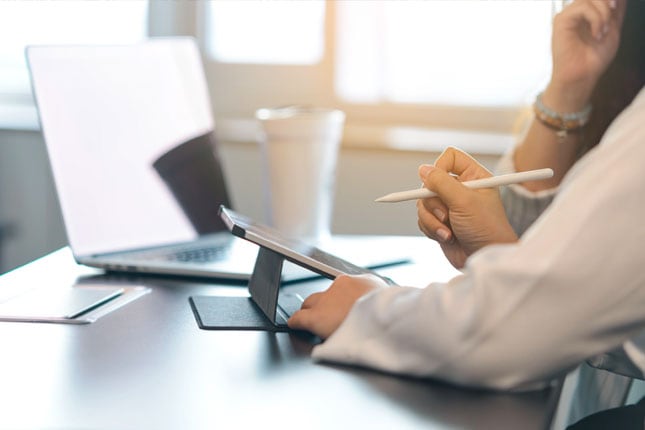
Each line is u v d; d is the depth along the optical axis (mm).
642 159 780
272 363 872
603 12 1331
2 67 2793
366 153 2547
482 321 783
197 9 2662
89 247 1339
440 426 720
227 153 2619
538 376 794
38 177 2807
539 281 772
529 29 2525
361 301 893
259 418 725
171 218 1501
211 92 2688
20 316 1019
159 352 899
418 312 826
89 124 1424
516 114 2547
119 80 1506
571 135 1438
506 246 835
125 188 1441
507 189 1469
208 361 873
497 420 736
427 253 1509
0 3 2754
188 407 745
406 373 835
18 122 2783
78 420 710
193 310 1079
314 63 2648
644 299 770
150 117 1537
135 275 1293
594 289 768
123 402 752
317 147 1699
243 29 2660
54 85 1396
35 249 2846
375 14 2596
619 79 1369
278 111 1812
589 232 771
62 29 2750
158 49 1607
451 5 2564
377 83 2623
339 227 2580
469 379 800
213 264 1307
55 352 892
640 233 768
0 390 776
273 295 1021
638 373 1002
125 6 2709
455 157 1102
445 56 2586
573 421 1426
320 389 799
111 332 972
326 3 2615
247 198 2627
